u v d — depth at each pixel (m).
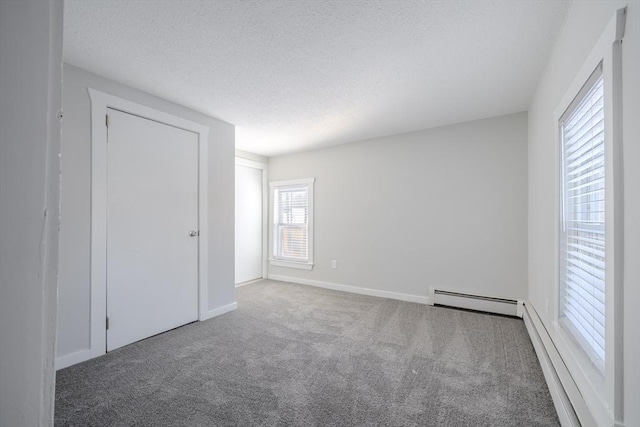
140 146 2.49
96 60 2.04
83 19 1.62
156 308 2.58
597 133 1.31
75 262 2.09
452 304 3.30
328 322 2.88
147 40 1.81
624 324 1.00
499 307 3.04
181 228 2.79
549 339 1.99
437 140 3.48
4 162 0.26
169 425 1.46
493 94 2.59
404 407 1.59
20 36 0.27
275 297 3.79
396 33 1.76
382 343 2.39
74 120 2.10
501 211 3.11
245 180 4.66
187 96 2.60
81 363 2.07
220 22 1.65
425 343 2.38
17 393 0.27
